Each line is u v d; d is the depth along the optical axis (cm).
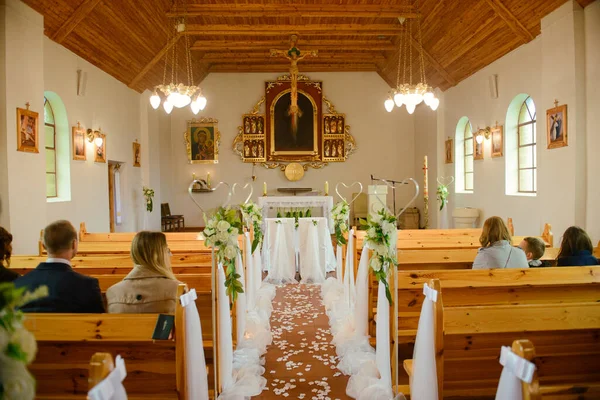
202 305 333
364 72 1451
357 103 1452
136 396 234
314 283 725
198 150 1436
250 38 1202
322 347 431
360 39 1218
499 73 925
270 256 736
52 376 223
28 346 124
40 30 655
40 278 243
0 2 568
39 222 646
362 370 350
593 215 638
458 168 1170
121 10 789
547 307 227
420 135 1401
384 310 329
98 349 226
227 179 1441
